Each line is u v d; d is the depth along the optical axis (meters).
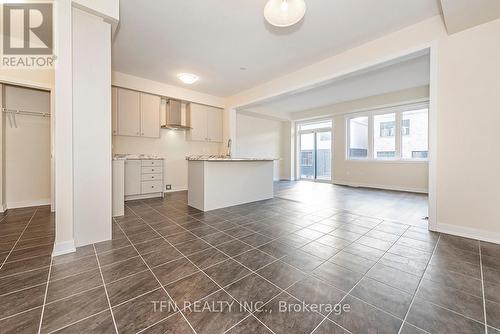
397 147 5.84
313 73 3.79
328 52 3.36
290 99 6.27
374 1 2.26
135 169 4.35
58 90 1.87
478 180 2.22
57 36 1.85
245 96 5.29
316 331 1.07
